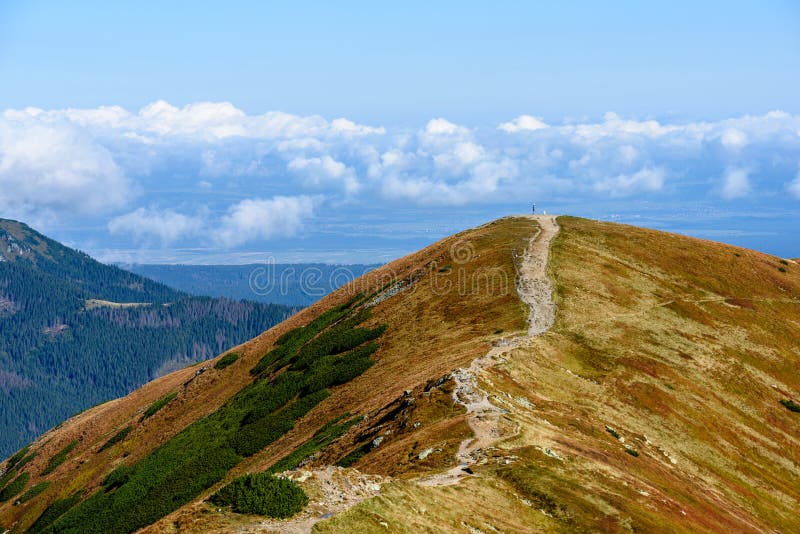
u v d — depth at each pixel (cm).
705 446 6256
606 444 5206
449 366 6719
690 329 8738
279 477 3177
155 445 10612
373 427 5769
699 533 4069
